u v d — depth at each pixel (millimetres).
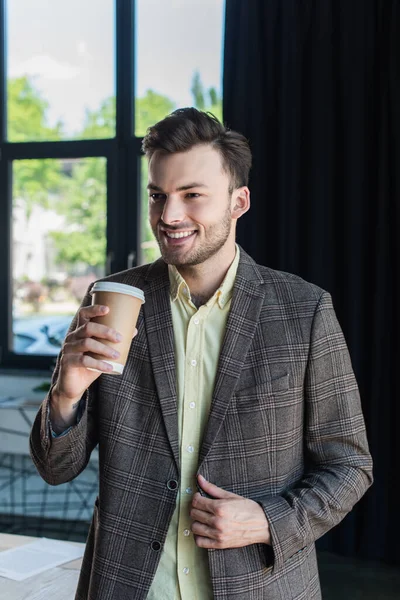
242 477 943
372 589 2824
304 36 3176
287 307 1016
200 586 935
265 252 3275
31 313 3934
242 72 3209
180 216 926
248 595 908
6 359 3938
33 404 3404
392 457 3113
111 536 952
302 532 913
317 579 1034
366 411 3156
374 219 3146
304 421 1032
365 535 3115
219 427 945
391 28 3023
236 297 1009
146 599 943
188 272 1016
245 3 3199
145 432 976
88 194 3818
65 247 3875
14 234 3941
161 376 985
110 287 869
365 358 3162
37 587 1167
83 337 862
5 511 3797
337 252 3191
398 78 3025
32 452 985
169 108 3699
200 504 885
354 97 3086
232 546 881
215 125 952
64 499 3732
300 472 1020
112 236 3773
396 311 3092
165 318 1022
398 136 3029
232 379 963
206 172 927
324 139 3135
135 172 3732
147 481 958
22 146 3863
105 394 995
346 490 964
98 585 943
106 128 3779
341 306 3189
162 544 934
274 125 3238
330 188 3150
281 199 3186
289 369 976
